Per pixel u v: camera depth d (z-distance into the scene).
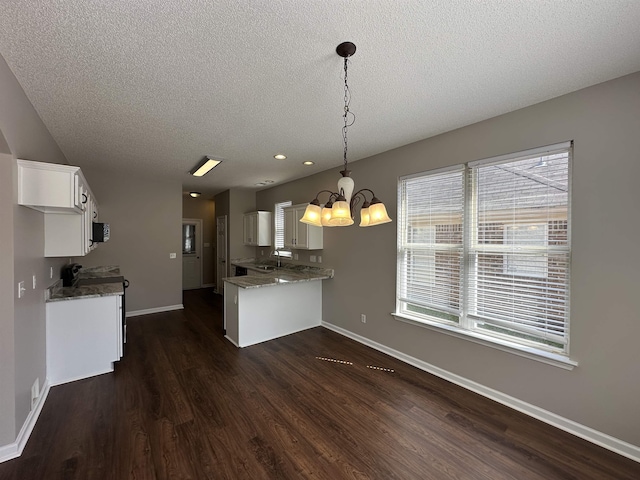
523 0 1.32
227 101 2.32
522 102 2.36
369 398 2.69
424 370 3.24
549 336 2.35
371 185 3.88
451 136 2.98
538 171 2.41
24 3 1.30
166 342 4.07
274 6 1.36
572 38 1.59
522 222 2.51
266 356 3.62
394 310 3.59
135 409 2.50
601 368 2.08
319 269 4.86
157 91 2.15
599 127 2.07
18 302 2.05
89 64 1.80
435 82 2.05
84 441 2.10
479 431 2.24
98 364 3.11
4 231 1.93
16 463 1.89
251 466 1.89
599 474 1.84
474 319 2.85
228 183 5.86
